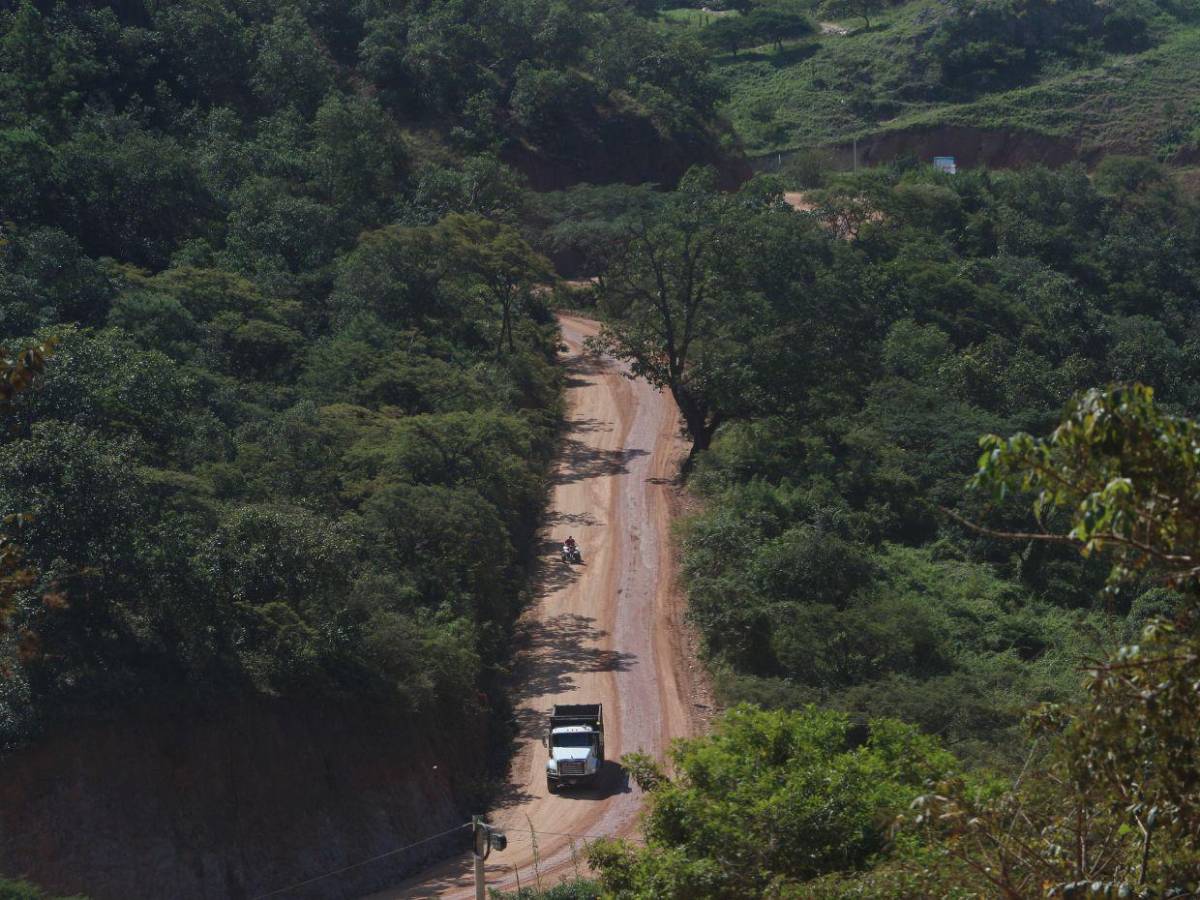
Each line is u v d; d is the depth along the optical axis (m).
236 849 32.59
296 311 65.75
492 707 43.53
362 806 35.53
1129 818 10.52
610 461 65.75
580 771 38.28
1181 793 9.52
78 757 31.06
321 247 74.62
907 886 13.95
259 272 68.94
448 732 39.91
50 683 31.36
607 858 19.16
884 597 47.31
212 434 46.84
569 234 71.12
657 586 52.12
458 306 74.31
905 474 59.19
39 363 12.95
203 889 31.50
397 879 34.53
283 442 48.78
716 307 66.31
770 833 17.69
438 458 52.50
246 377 58.56
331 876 33.56
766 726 20.89
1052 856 11.09
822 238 78.75
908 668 43.41
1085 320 82.50
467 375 63.50
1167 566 9.61
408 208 83.62
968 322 77.88
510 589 50.91
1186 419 9.70
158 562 33.47
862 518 54.97
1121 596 50.34
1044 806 12.19
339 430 51.94
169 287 60.81
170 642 33.97
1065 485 9.59
